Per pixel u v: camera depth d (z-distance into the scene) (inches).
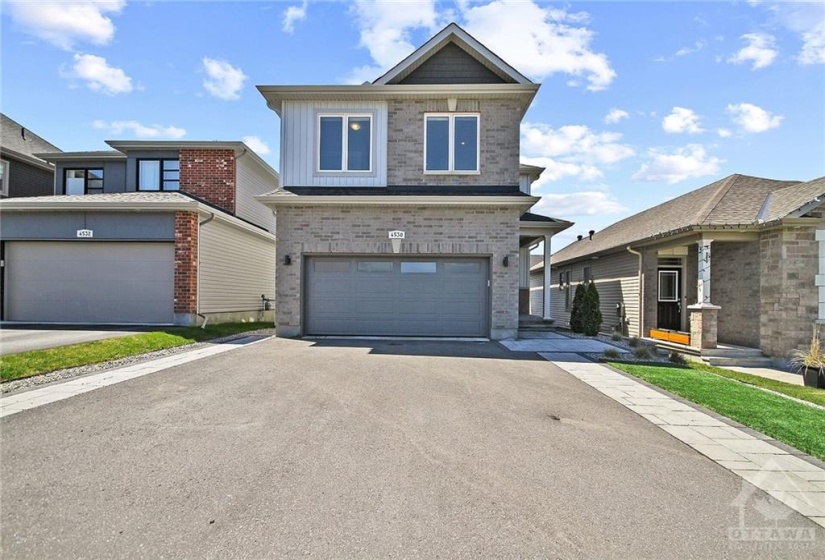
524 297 724.7
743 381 342.0
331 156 496.4
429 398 227.9
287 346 397.1
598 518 117.4
